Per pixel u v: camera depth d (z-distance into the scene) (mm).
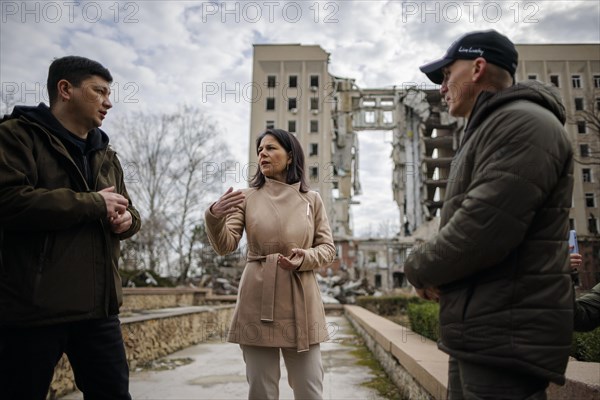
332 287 21734
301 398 2008
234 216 2205
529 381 1229
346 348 6887
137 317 5477
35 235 1691
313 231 2205
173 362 5469
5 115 1835
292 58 36750
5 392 1677
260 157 2236
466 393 1299
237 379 4422
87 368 1885
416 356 3383
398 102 35906
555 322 1193
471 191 1281
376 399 3662
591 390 1830
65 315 1715
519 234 1189
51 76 1943
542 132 1229
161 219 20391
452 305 1341
